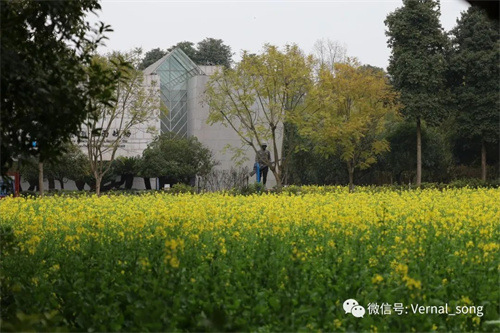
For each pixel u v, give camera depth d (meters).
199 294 7.58
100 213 19.39
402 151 50.25
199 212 16.48
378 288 8.01
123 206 22.25
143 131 57.91
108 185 53.50
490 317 7.62
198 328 6.91
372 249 10.54
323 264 9.29
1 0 8.27
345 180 51.94
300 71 36.47
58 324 7.50
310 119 37.16
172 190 34.91
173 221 14.82
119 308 7.69
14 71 7.99
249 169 57.41
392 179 52.16
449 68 47.34
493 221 14.82
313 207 20.12
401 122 49.47
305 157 51.22
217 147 57.94
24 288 8.36
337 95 37.91
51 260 10.31
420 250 9.93
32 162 8.64
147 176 51.50
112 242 11.58
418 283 7.23
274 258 9.40
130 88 36.81
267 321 7.37
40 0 8.37
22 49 8.57
